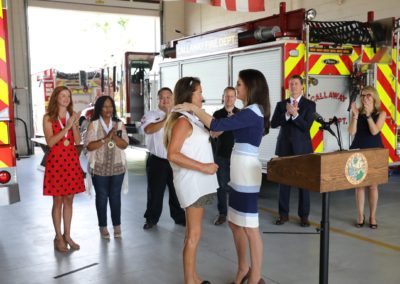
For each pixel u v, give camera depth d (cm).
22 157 1280
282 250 459
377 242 482
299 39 614
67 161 453
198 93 341
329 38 624
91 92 1338
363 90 530
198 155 330
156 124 517
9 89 397
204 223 565
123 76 1097
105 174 492
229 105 541
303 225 545
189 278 337
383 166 274
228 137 543
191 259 335
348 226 543
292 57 606
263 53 642
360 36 647
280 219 557
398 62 671
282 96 606
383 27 651
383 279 383
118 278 390
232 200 344
